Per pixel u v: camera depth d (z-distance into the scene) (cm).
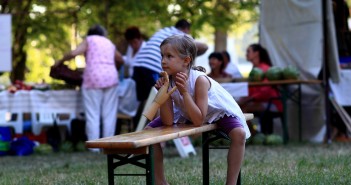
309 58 1981
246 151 1653
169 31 1755
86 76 1822
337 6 2112
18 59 2795
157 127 757
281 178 1038
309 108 2041
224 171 1179
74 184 1055
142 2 2530
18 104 1936
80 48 1816
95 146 609
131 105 1906
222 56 2048
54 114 1934
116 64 1891
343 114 1994
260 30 2114
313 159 1364
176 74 750
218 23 2503
